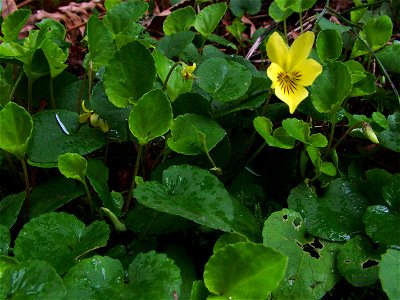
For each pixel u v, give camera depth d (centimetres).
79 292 14
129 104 19
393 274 14
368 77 21
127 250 17
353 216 18
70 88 23
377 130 20
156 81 20
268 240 16
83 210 20
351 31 26
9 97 20
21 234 15
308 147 18
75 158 16
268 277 13
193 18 25
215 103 21
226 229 15
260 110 22
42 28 20
